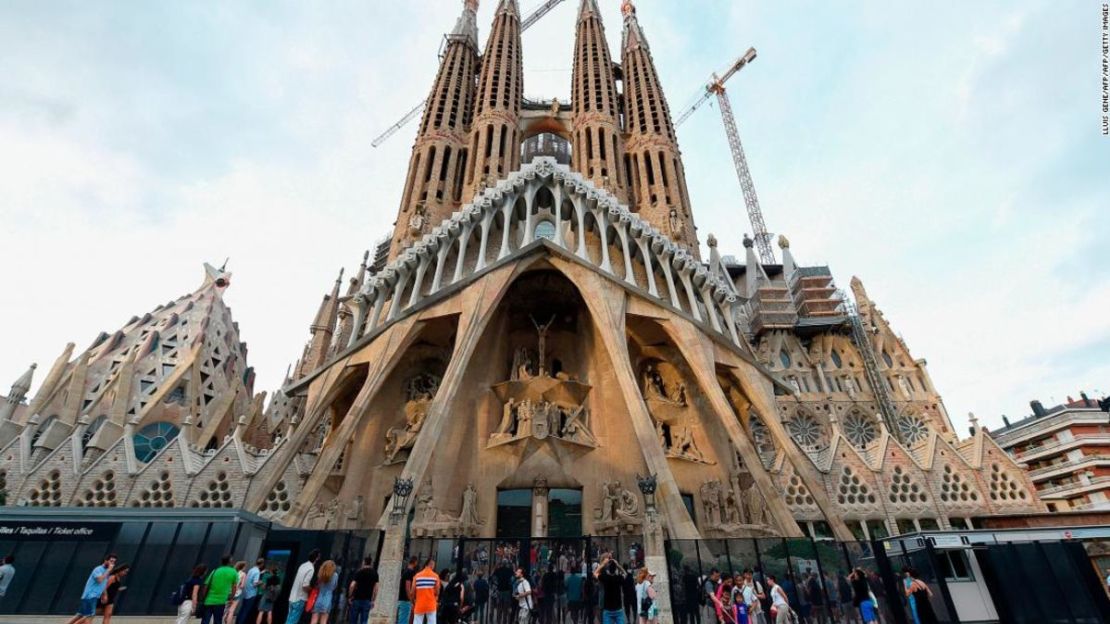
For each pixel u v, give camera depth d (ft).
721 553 59.16
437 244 120.16
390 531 68.44
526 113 199.11
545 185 121.60
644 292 110.52
